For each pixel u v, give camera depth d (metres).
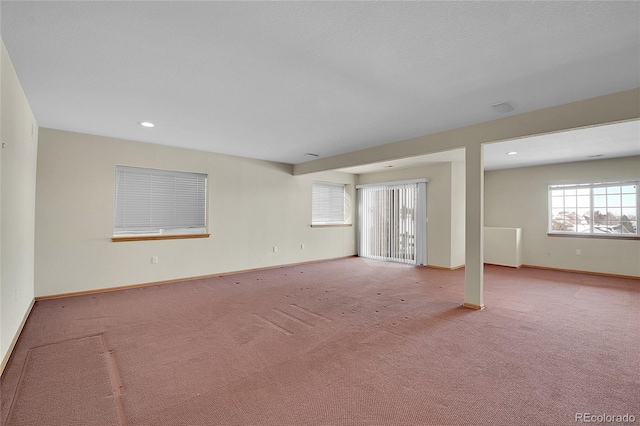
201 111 3.38
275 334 2.99
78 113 3.46
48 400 1.94
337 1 1.62
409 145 4.52
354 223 8.31
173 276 5.17
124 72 2.47
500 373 2.28
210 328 3.14
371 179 8.07
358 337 2.93
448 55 2.20
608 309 3.80
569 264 6.35
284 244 6.74
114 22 1.82
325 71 2.44
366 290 4.70
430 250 6.81
